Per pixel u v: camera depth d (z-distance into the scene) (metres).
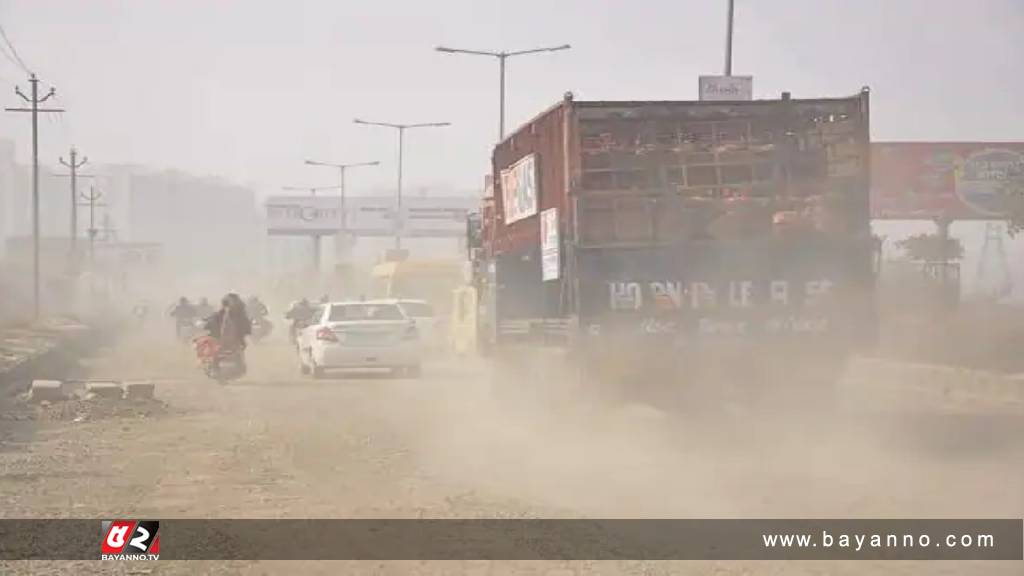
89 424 45.12
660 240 38.12
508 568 21.77
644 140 38.78
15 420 46.31
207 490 30.39
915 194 113.50
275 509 27.75
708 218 38.12
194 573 21.95
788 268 38.09
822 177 38.66
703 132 38.94
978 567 21.20
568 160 38.41
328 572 21.88
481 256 57.94
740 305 38.03
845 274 38.22
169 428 43.81
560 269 40.09
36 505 28.50
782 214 37.97
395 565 22.22
